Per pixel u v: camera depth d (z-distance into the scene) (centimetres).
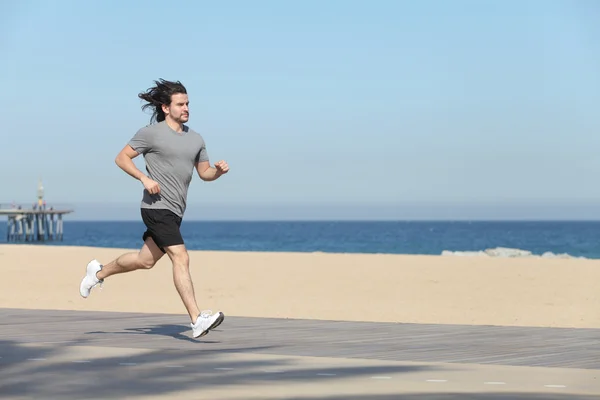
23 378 497
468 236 10888
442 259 2748
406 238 9844
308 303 1349
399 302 1386
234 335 737
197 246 7012
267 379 496
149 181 669
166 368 536
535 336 733
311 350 633
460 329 789
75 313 938
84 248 3606
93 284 748
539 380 496
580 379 499
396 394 448
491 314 1209
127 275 1984
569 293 1580
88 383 480
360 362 568
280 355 600
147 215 689
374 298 1459
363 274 2061
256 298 1444
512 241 8394
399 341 694
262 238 10069
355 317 1145
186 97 693
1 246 3781
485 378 502
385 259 2717
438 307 1304
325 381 489
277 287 1695
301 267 2311
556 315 1201
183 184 689
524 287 1716
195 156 694
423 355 608
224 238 10144
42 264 2423
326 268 2270
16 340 687
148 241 711
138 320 866
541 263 2498
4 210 9194
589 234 11850
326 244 7625
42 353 604
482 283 1808
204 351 621
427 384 480
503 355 610
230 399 433
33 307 1262
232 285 1741
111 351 616
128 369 532
